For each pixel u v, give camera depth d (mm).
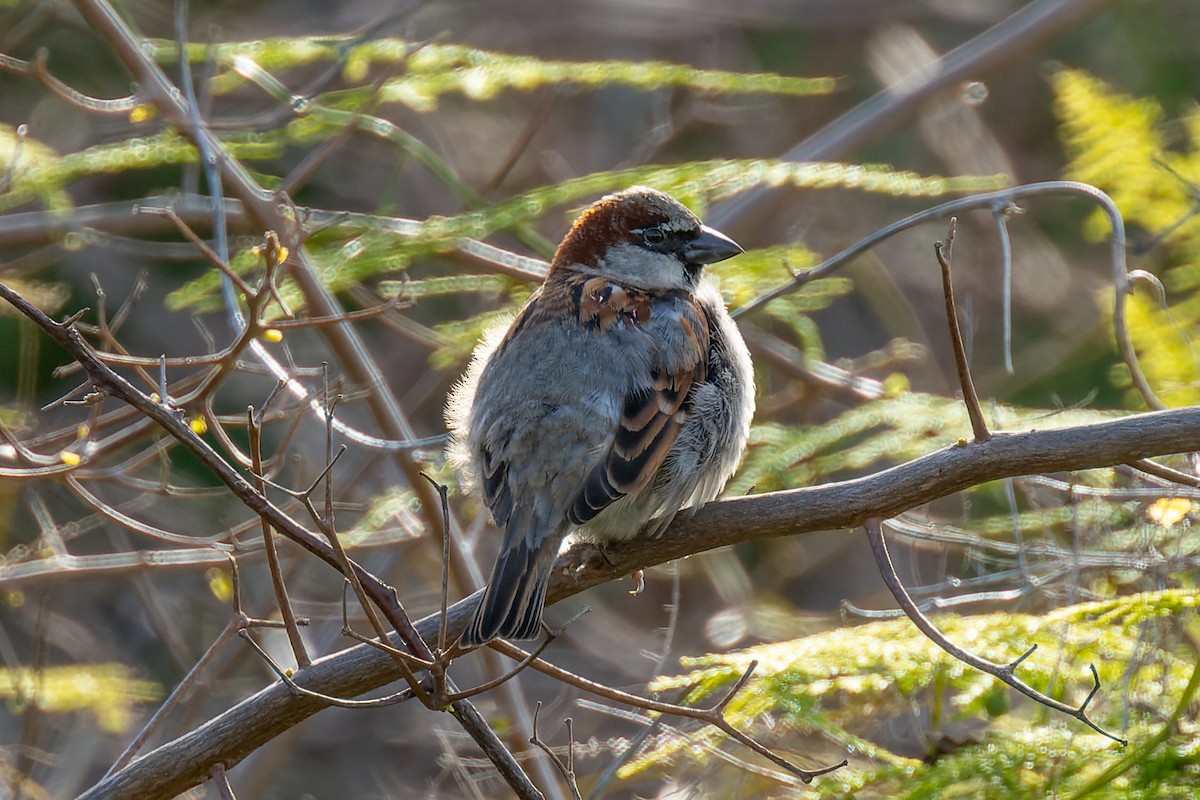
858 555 16000
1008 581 8688
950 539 8273
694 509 7461
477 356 8688
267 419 8391
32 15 14039
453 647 5703
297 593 13914
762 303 8977
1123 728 6332
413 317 15484
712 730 7035
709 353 8078
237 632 6738
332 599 14492
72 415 14992
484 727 5992
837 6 19156
